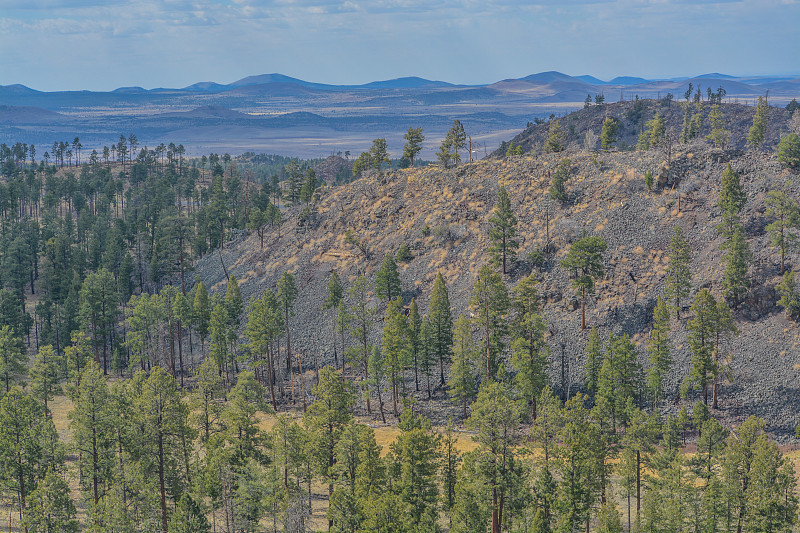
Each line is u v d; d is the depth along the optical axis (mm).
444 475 69312
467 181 163750
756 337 108000
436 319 117812
